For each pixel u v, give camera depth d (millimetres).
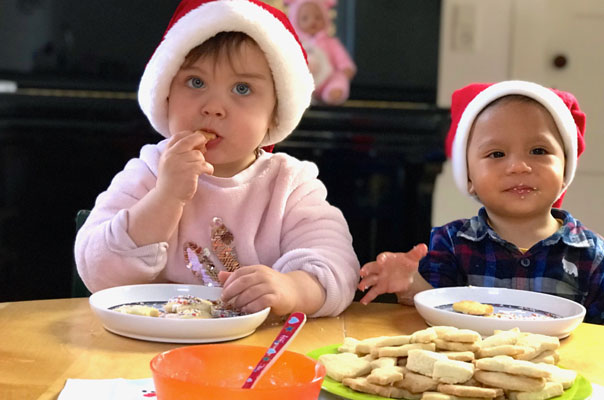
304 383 637
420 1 3377
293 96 1321
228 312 1027
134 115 3201
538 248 1529
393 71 3424
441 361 717
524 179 1487
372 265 1234
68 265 3334
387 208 3400
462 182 1628
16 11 3281
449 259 1578
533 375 707
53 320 1020
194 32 1228
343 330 1043
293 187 1357
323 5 3307
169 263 1286
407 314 1160
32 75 3316
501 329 972
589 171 3543
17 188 3264
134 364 834
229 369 696
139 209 1171
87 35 3314
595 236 1563
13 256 3307
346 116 3244
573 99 1710
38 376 780
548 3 3471
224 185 1323
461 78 3520
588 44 3492
